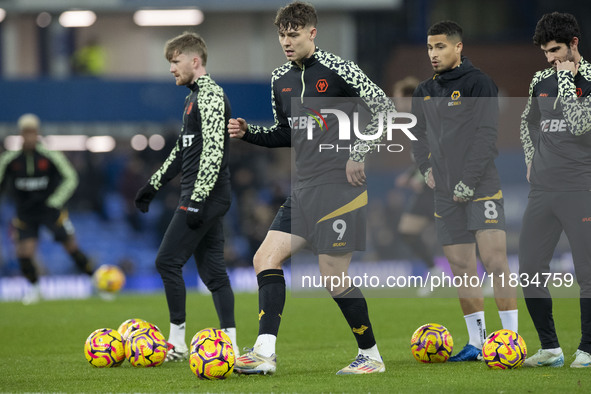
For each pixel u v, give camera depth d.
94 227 60.38
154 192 21.28
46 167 35.88
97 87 57.03
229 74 71.31
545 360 17.73
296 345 23.47
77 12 69.19
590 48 70.62
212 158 19.31
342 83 16.83
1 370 18.67
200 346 16.36
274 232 17.09
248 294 41.53
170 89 57.69
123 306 34.81
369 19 71.44
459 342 22.78
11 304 36.50
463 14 73.50
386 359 19.55
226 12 70.56
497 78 70.38
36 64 69.25
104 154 63.50
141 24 70.19
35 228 36.81
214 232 20.41
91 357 18.62
